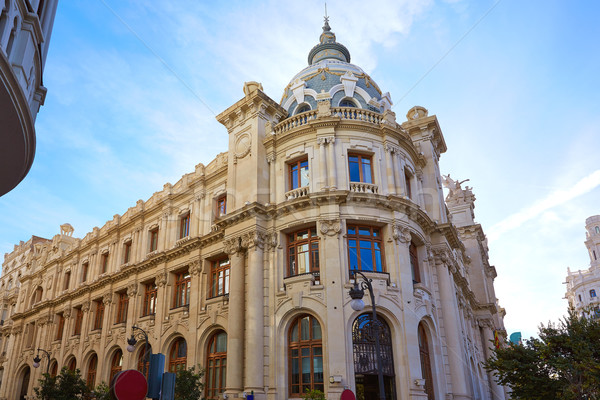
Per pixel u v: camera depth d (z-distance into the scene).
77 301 43.53
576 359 21.06
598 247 106.81
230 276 27.41
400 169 28.88
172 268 33.81
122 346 35.47
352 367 22.88
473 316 43.69
